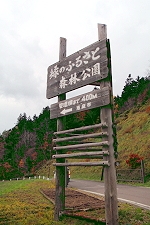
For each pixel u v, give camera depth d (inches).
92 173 872.9
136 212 222.2
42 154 1800.0
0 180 1567.4
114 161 177.0
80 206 258.7
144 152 742.5
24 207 268.8
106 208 168.1
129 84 2022.6
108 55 205.3
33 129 2522.1
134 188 454.6
